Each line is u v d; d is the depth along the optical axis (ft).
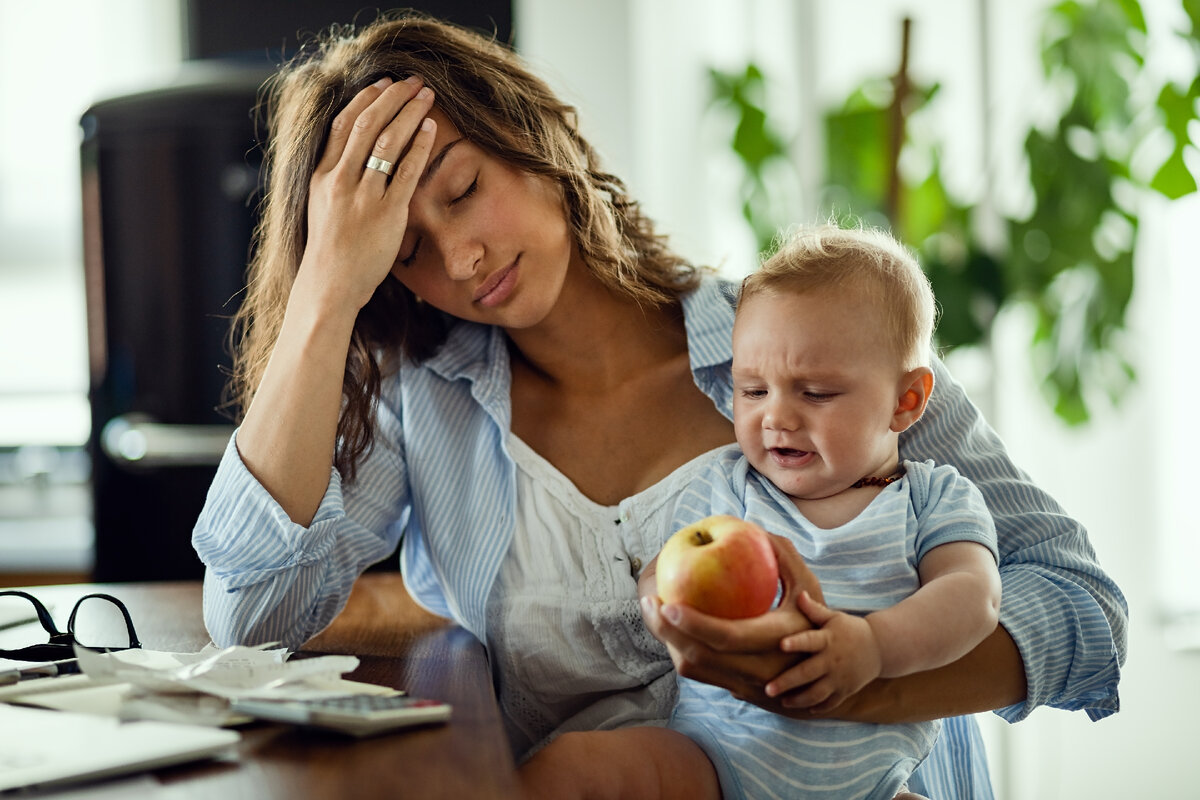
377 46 4.04
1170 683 8.95
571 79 9.72
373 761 2.25
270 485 3.60
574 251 3.95
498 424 3.97
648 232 4.47
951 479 3.48
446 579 4.00
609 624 3.70
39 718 2.40
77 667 2.98
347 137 3.86
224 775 2.17
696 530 2.79
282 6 8.75
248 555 3.61
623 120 9.70
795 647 2.63
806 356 3.35
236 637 3.67
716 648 2.63
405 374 4.24
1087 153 8.47
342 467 4.00
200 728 2.35
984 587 3.07
